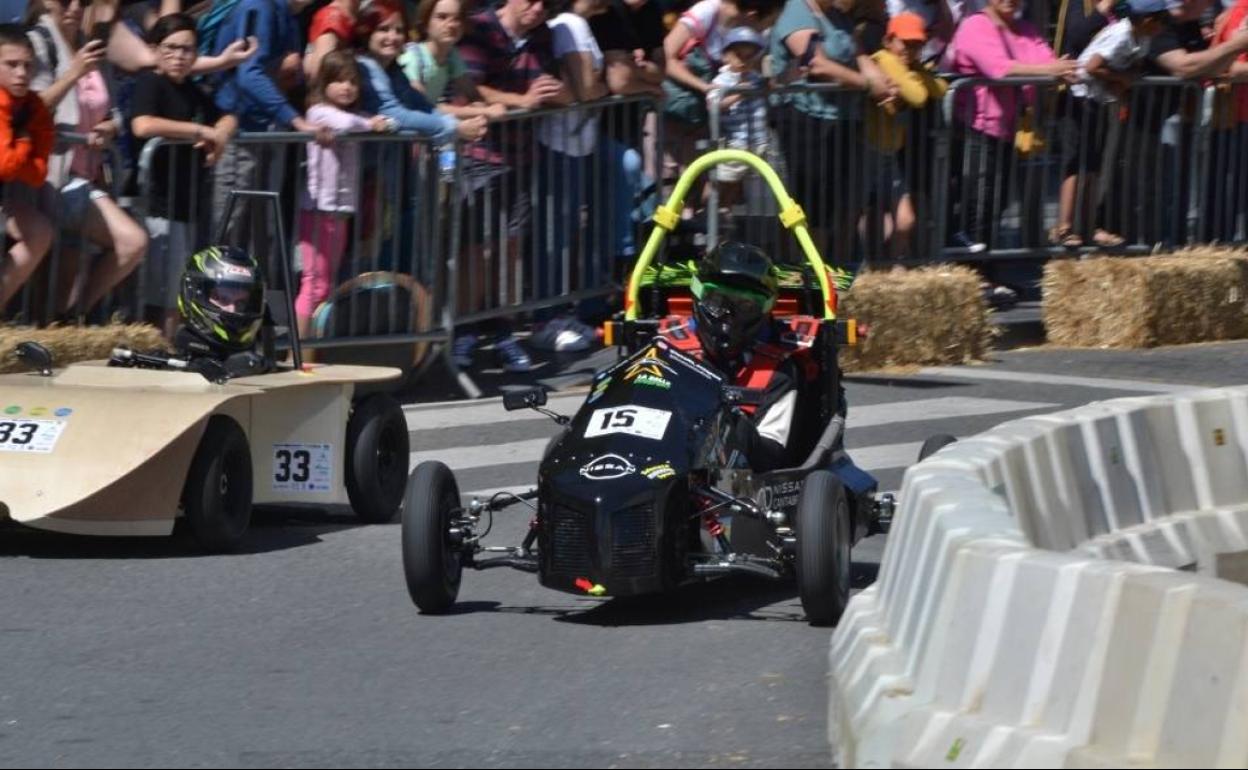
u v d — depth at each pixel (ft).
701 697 71.61
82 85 128.06
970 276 158.61
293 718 69.36
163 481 96.58
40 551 99.45
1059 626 52.70
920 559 61.11
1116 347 165.78
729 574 90.43
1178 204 177.88
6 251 125.08
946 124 164.04
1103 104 170.60
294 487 106.22
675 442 84.58
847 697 60.13
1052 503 85.15
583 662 77.56
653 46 160.97
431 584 84.64
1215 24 180.86
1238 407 98.89
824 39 157.07
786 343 97.04
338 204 137.90
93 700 72.02
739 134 154.51
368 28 140.26
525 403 90.58
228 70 136.46
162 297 133.08
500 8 154.92
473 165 146.00
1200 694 51.01
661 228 99.86
